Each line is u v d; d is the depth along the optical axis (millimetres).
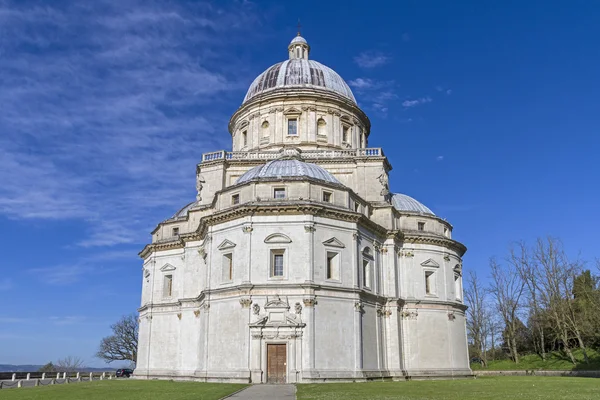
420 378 58438
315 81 71500
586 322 75625
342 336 49844
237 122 72688
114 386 45312
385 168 63844
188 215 62938
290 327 47812
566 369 76125
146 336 66812
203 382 48781
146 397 33281
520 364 89562
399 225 65000
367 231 56875
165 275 67188
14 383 59906
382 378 53500
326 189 53125
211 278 53469
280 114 67438
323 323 49000
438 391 36062
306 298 48500
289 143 66562
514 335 94000
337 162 62031
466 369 65000
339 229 52438
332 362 48594
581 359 79938
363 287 54375
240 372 47562
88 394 36531
